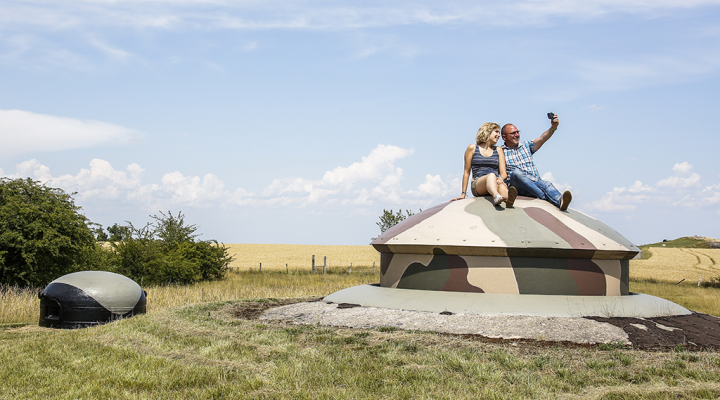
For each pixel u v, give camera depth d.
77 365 5.95
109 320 9.59
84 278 9.88
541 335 6.18
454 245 7.41
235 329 7.39
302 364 5.53
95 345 6.97
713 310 16.80
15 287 16.56
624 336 6.15
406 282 8.02
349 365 5.46
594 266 7.48
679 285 29.53
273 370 5.41
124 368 5.73
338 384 4.99
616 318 6.70
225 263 31.69
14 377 5.53
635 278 35.22
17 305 12.58
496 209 7.96
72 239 18.61
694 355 5.58
